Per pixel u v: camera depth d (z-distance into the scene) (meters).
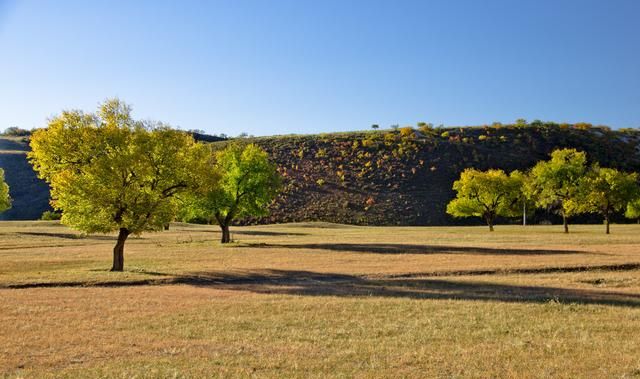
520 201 85.75
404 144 142.62
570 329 15.91
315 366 11.89
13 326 16.42
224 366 11.95
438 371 11.45
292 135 165.25
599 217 112.88
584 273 30.36
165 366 11.98
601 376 10.97
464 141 145.25
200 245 53.22
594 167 73.25
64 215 32.12
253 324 16.83
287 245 51.72
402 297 22.44
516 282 26.98
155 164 33.25
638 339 14.55
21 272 31.42
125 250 47.19
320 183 123.62
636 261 34.25
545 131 150.00
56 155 32.00
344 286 26.16
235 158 56.00
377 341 14.44
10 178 126.94
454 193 118.88
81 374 11.36
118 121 33.72
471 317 17.83
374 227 91.50
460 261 36.19
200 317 17.94
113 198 31.64
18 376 11.19
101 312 18.86
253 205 56.88
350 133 161.62
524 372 11.27
